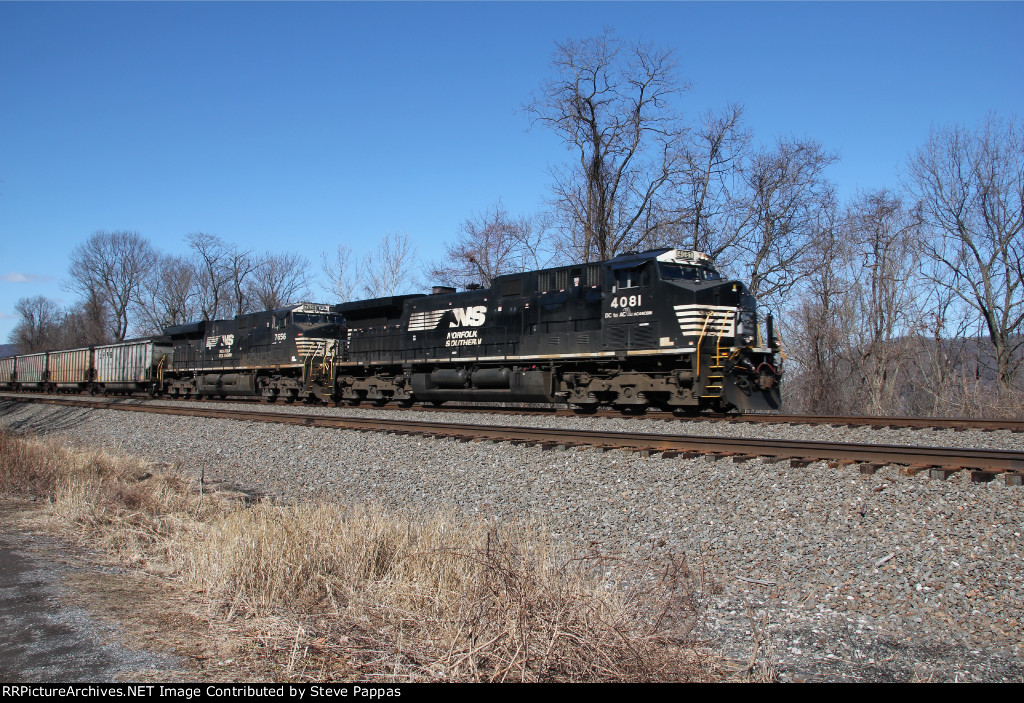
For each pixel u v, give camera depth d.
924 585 5.83
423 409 21.31
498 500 9.32
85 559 7.13
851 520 7.16
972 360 30.86
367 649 4.92
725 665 4.87
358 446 13.53
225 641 4.95
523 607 4.82
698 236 32.28
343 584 6.02
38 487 11.03
